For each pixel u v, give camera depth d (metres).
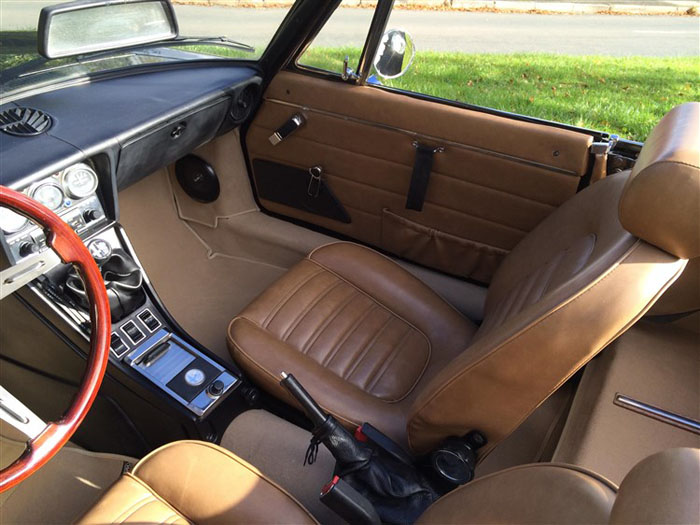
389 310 1.57
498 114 1.58
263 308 1.50
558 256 1.24
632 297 0.83
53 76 1.47
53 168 1.23
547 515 0.71
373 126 1.71
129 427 1.49
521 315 0.94
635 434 1.14
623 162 1.48
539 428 1.48
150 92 1.58
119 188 1.62
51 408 1.57
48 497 1.50
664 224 0.82
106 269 1.37
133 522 0.98
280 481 1.29
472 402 1.00
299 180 1.96
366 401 1.30
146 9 1.45
